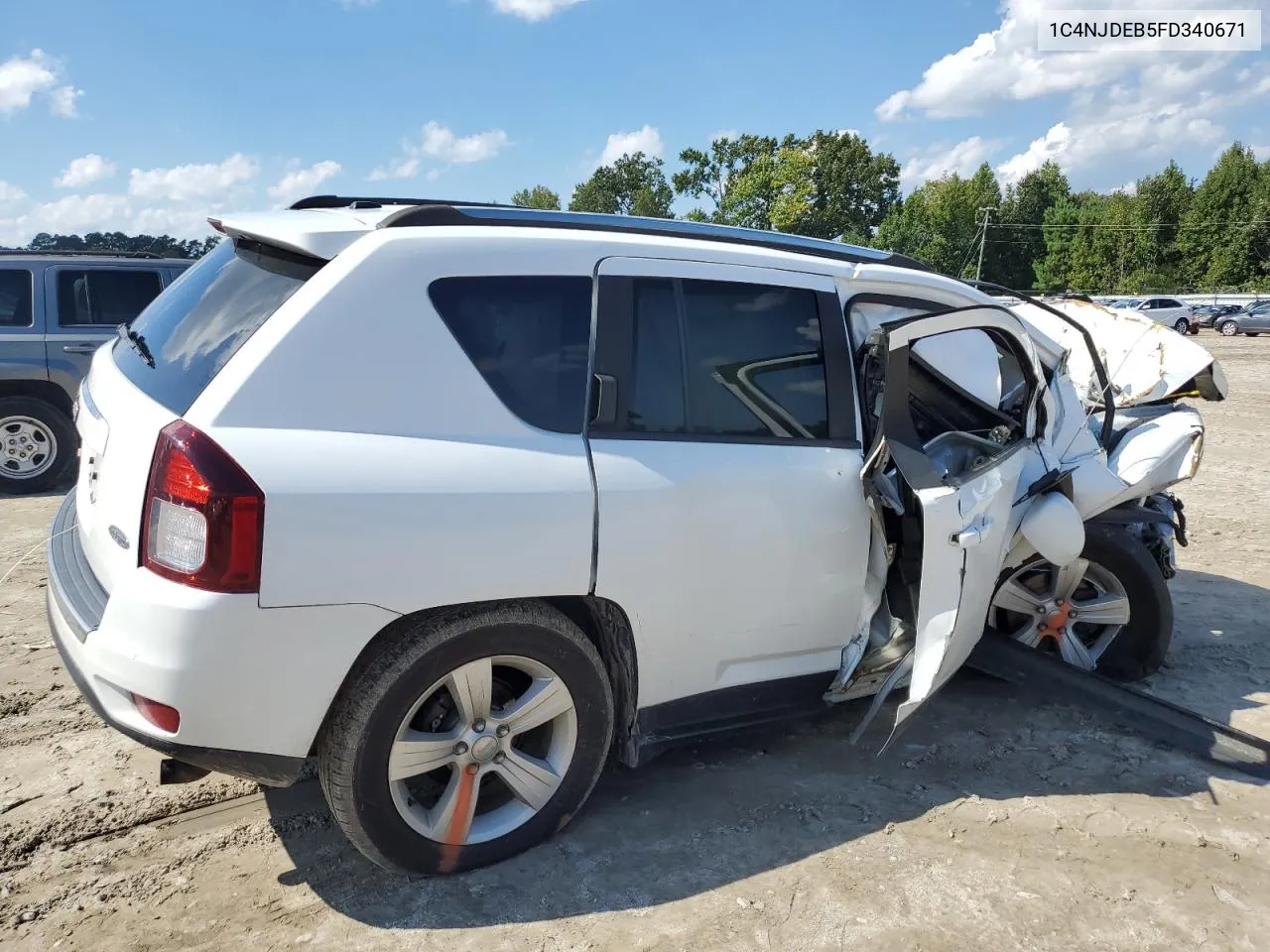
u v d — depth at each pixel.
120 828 3.04
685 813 3.21
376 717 2.52
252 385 2.44
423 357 2.63
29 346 8.02
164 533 2.35
